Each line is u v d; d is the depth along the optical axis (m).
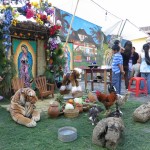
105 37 12.92
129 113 4.48
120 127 2.86
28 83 6.45
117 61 5.98
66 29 9.68
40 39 6.91
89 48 11.41
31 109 4.02
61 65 7.18
